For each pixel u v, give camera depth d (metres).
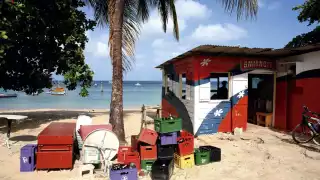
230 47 9.13
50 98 43.19
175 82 12.87
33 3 11.70
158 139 6.62
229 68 10.73
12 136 9.98
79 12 14.41
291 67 11.00
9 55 12.37
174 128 6.57
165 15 11.20
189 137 6.86
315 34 12.84
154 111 20.02
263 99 12.72
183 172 6.36
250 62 11.11
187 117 11.12
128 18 9.69
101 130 6.59
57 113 17.86
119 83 8.72
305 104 10.17
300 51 10.17
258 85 13.20
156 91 77.19
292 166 6.72
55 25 13.02
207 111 10.48
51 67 14.23
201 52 10.20
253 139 9.60
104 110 21.61
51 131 6.77
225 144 8.93
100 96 48.75
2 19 9.36
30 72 13.61
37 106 29.05
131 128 12.09
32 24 12.05
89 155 6.47
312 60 9.79
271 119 12.06
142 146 6.41
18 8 9.73
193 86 10.38
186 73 11.23
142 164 6.38
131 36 9.64
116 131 8.55
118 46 8.73
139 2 11.01
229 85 10.81
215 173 6.29
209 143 9.09
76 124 7.97
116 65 8.70
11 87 14.04
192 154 6.82
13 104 31.78
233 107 10.80
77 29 14.37
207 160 6.97
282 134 10.34
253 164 6.90
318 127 8.72
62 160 6.35
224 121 10.74
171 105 13.59
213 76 12.51
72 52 14.50
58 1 12.23
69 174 6.16
